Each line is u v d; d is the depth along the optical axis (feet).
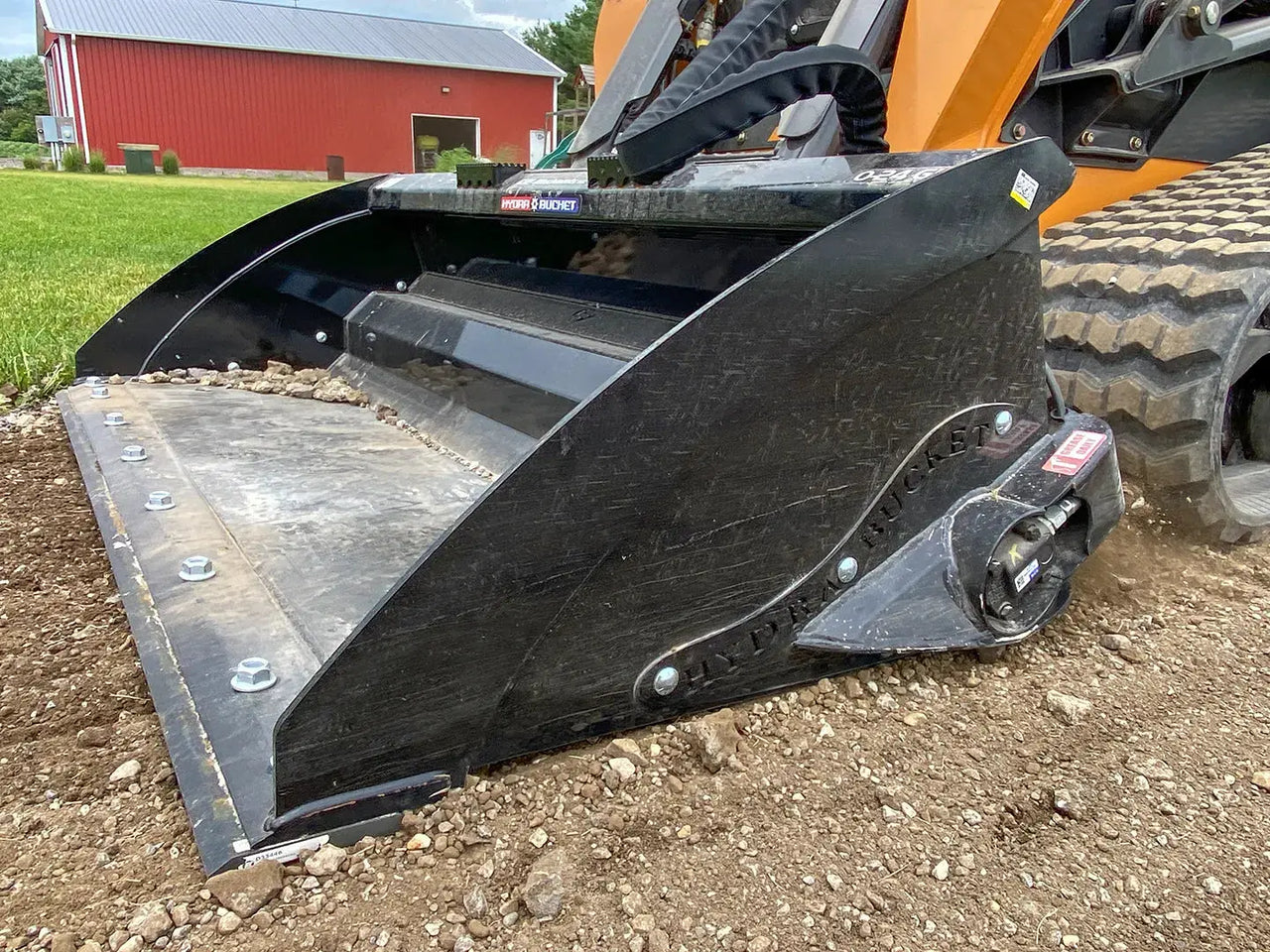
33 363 13.79
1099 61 9.68
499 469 9.29
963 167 6.15
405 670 5.13
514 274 10.82
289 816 5.05
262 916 4.82
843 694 6.91
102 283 22.65
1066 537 7.73
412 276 13.00
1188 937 5.17
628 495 5.51
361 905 4.93
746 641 6.36
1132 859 5.66
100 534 8.54
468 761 5.55
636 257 8.88
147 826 5.40
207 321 12.27
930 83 8.48
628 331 8.84
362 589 6.97
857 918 5.14
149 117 107.04
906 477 6.78
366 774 5.23
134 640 6.56
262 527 7.97
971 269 6.50
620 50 13.12
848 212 6.23
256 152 110.93
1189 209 9.68
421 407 10.82
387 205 12.01
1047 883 5.47
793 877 5.36
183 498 8.48
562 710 5.76
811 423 6.14
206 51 106.73
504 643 5.39
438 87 116.57
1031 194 6.55
